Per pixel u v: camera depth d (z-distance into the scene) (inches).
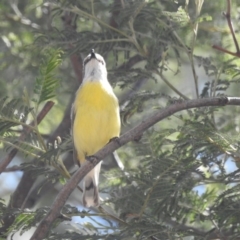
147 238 423.8
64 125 628.1
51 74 401.4
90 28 679.1
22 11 768.3
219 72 496.1
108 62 728.3
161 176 418.0
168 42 515.2
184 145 427.5
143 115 663.1
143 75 515.2
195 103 398.9
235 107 563.2
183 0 551.5
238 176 432.1
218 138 412.5
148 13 509.0
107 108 485.7
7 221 481.4
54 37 540.7
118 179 506.6
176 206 443.5
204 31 633.0
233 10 629.6
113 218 430.3
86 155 496.7
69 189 390.0
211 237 427.8
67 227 512.7
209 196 473.7
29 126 409.7
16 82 725.9
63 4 521.7
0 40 738.8
